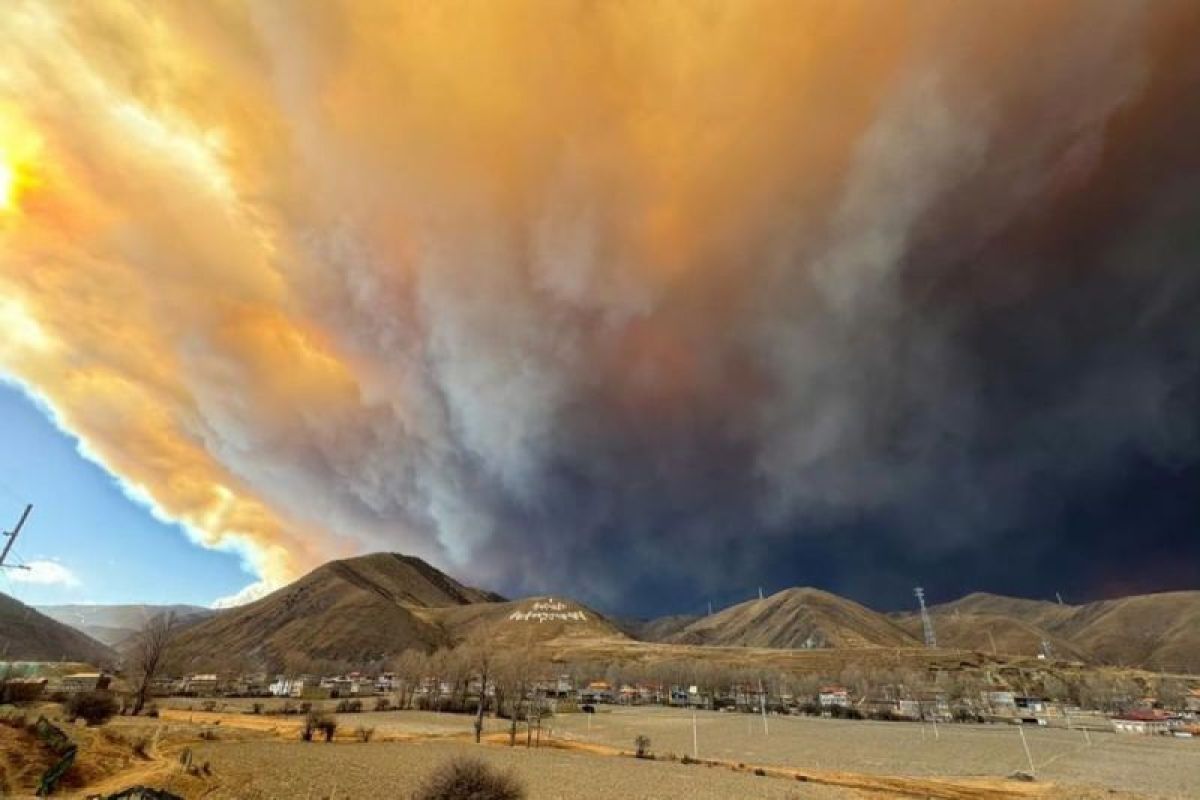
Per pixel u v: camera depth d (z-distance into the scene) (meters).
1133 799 53.78
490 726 104.06
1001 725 139.12
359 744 67.75
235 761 48.75
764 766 70.56
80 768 35.72
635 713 155.00
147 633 108.06
